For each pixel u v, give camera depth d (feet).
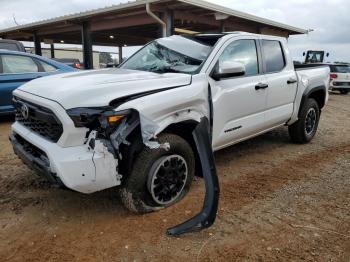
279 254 9.07
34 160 10.35
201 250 9.22
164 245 9.43
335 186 13.75
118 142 9.55
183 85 11.56
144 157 10.43
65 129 9.39
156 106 10.30
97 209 11.44
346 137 22.67
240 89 13.89
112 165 9.63
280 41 17.29
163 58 14.08
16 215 11.03
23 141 11.60
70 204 11.79
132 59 15.35
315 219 10.98
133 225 10.41
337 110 38.06
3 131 21.88
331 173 15.24
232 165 16.08
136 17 44.06
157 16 39.93
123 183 10.46
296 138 19.77
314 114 20.21
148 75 11.85
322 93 20.59
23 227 10.34
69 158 9.32
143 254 9.04
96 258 8.88
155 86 10.88
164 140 10.88
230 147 19.11
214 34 14.67
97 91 9.89
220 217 10.98
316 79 19.60
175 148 11.10
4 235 9.93
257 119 15.37
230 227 10.39
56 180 9.55
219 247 9.36
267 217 11.05
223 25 47.47
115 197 12.31
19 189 12.92
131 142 10.10
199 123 10.91
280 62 17.07
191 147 12.39
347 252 9.20
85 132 9.55
